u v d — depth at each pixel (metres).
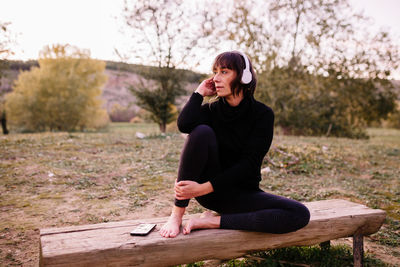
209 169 2.05
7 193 4.49
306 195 4.94
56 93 30.73
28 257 2.71
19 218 3.59
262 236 2.04
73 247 1.64
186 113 2.19
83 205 4.11
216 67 2.10
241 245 2.00
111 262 1.66
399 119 30.41
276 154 7.73
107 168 6.12
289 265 2.43
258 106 2.17
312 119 17.12
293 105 16.33
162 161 6.88
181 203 2.01
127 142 9.24
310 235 2.17
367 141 14.05
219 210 2.22
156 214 3.86
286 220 1.97
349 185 5.72
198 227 1.98
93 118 32.59
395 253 2.96
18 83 30.50
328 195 4.94
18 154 6.86
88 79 32.84
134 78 14.30
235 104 2.13
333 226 2.23
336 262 2.51
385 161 8.45
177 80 13.55
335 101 17.09
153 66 13.19
